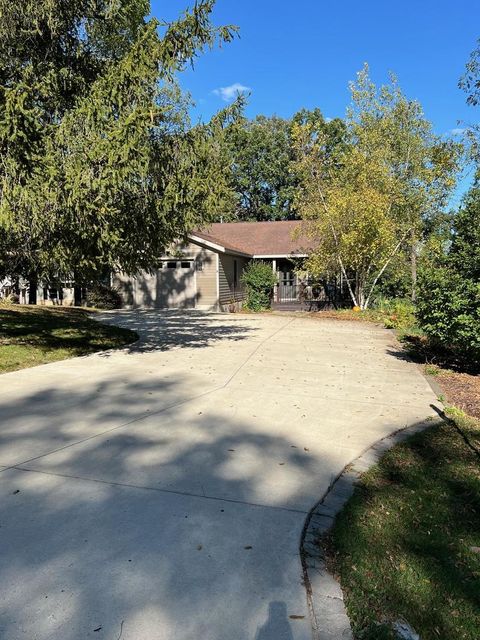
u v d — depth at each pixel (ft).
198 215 30.58
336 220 62.08
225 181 29.94
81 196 23.76
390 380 25.14
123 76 25.62
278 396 21.34
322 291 77.97
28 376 24.43
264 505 11.35
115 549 9.44
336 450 15.02
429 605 8.08
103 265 31.50
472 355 28.04
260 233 88.02
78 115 24.94
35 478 12.58
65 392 21.36
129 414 18.21
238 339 39.60
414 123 68.59
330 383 24.13
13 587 8.29
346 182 65.67
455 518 10.98
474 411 19.93
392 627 7.55
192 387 22.62
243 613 7.81
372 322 55.36
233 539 9.88
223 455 14.35
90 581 8.48
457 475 13.35
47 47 29.32
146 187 28.09
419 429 17.28
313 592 8.34
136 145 24.56
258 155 145.79
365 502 11.64
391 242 63.41
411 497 11.98
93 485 12.21
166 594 8.20
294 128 70.49
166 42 26.58
